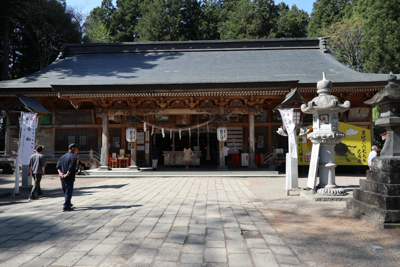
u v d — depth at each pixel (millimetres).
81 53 22141
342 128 15398
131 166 15086
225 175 14156
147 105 15445
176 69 17828
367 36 27547
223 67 17953
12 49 29594
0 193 8750
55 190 10305
